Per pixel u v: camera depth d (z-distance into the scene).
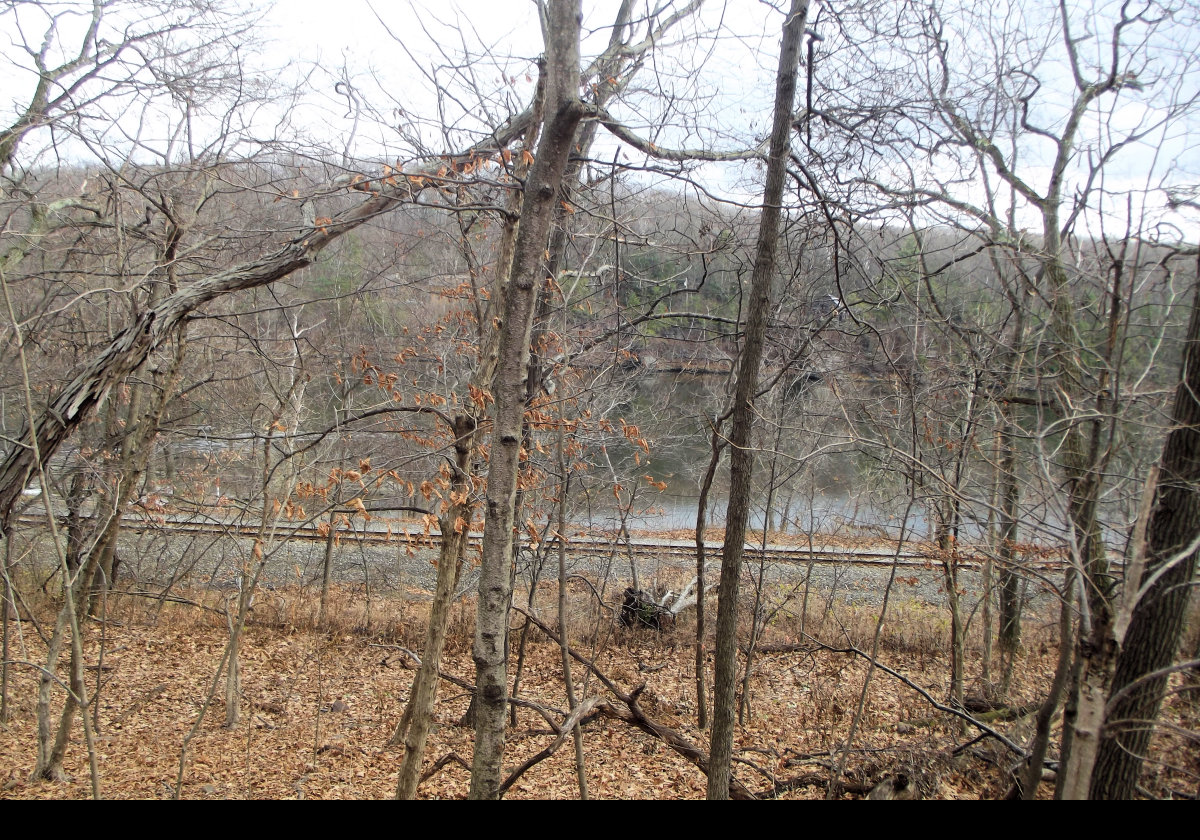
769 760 8.74
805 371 8.52
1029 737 7.89
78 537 9.45
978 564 9.14
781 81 5.60
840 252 8.20
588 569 14.46
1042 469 4.46
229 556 13.95
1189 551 3.59
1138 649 5.19
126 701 10.16
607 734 9.80
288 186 7.19
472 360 8.21
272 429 7.25
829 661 11.96
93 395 5.25
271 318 10.73
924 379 7.88
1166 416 4.88
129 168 7.51
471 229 6.81
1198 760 5.90
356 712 10.20
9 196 7.83
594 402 8.94
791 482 13.12
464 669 11.97
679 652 12.91
